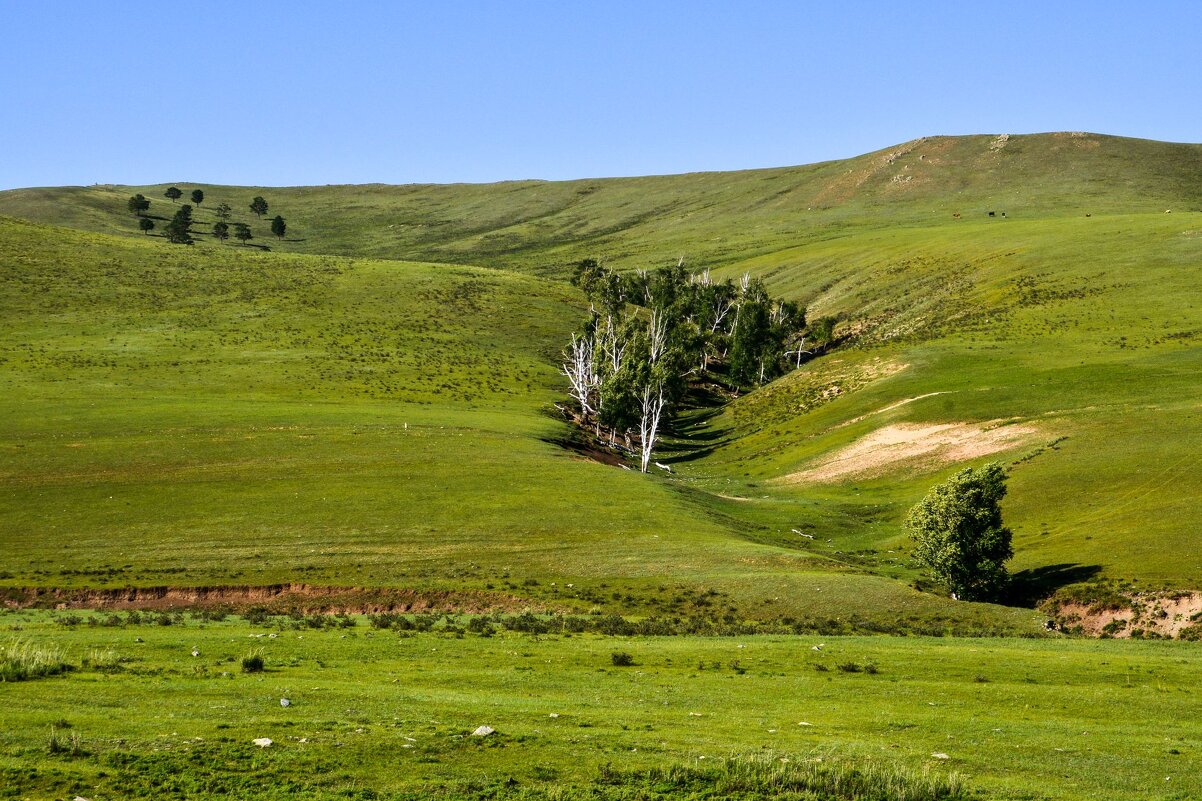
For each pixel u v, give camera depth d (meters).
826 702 28.20
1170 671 33.16
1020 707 28.06
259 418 101.19
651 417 122.25
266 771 19.03
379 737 21.44
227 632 38.25
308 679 27.94
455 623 44.31
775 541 69.25
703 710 26.59
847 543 71.38
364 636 37.81
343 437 92.62
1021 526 67.12
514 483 77.50
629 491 76.31
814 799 19.39
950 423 96.62
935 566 55.81
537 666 32.12
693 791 19.48
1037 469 76.31
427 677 29.50
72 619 42.88
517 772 19.89
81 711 22.31
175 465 81.50
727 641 39.00
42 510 69.69
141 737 20.47
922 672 32.66
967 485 55.88
